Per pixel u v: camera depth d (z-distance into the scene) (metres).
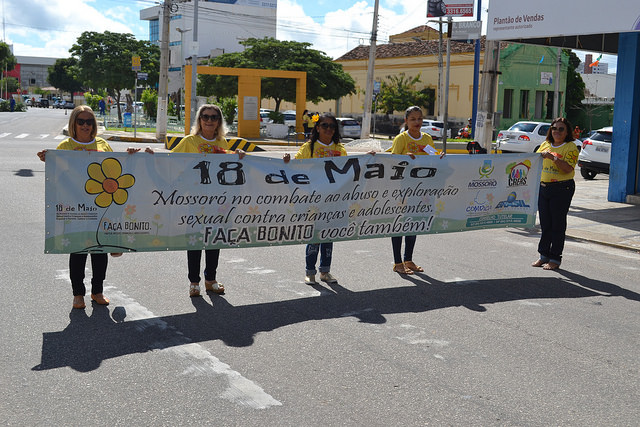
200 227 6.36
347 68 53.75
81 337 5.24
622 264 8.55
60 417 3.88
